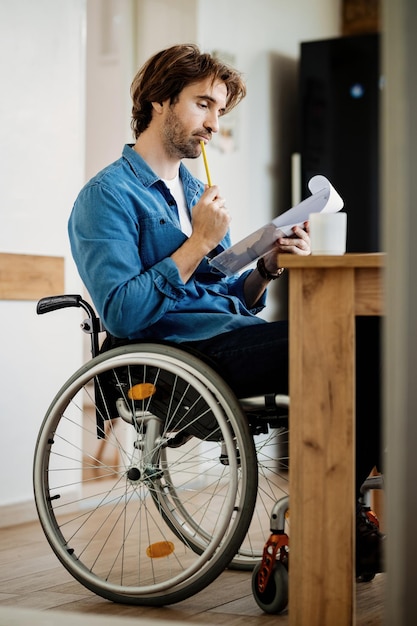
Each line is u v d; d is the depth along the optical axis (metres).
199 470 5.09
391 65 1.73
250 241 2.58
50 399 4.24
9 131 4.06
